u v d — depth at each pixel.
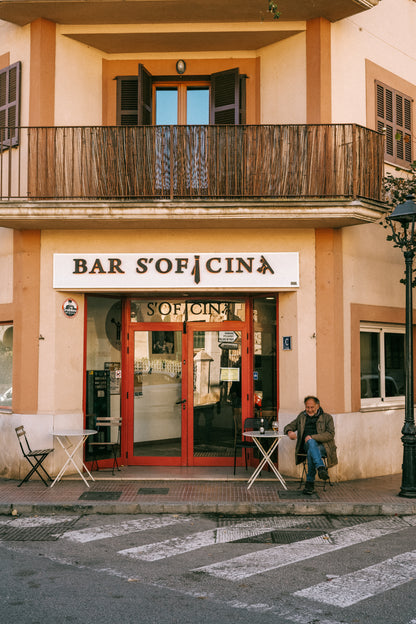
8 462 10.62
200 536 7.36
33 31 10.70
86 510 8.52
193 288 10.55
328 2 10.11
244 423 10.56
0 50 11.30
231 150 10.42
